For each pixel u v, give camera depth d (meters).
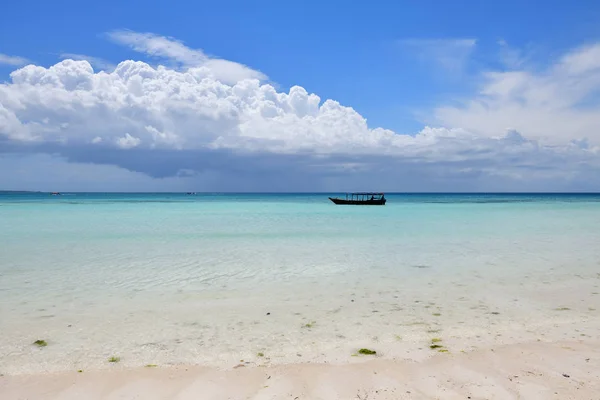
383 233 20.78
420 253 14.25
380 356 5.36
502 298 8.38
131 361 5.27
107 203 67.31
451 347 5.66
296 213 39.47
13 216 33.72
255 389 4.44
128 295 8.70
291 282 9.92
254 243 16.89
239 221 29.02
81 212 40.09
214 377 4.77
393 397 4.20
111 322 6.88
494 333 6.26
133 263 12.41
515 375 4.68
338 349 5.64
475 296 8.55
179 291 9.05
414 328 6.54
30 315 7.27
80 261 12.73
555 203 73.62
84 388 4.50
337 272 11.09
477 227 24.27
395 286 9.48
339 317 7.14
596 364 4.98
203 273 10.98
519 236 19.41
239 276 10.60
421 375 4.73
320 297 8.52
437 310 7.54
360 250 14.95
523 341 5.88
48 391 4.43
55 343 5.91
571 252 14.41
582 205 62.62
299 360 5.27
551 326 6.59
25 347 5.75
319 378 4.70
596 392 4.22
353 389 4.40
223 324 6.79
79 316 7.22
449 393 4.27
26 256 13.66
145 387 4.52
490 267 11.70
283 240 17.91
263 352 5.56
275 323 6.83
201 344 5.87
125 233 20.75
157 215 35.84
